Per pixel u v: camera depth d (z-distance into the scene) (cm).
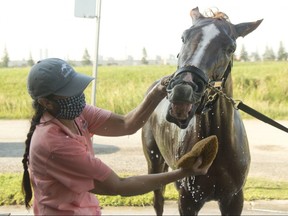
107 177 227
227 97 328
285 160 808
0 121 1108
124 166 773
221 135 345
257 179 700
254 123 1106
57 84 226
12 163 774
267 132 1011
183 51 316
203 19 340
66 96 227
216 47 313
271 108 1124
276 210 580
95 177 225
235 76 1162
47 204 227
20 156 823
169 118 296
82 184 225
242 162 360
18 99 1134
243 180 368
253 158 825
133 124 273
